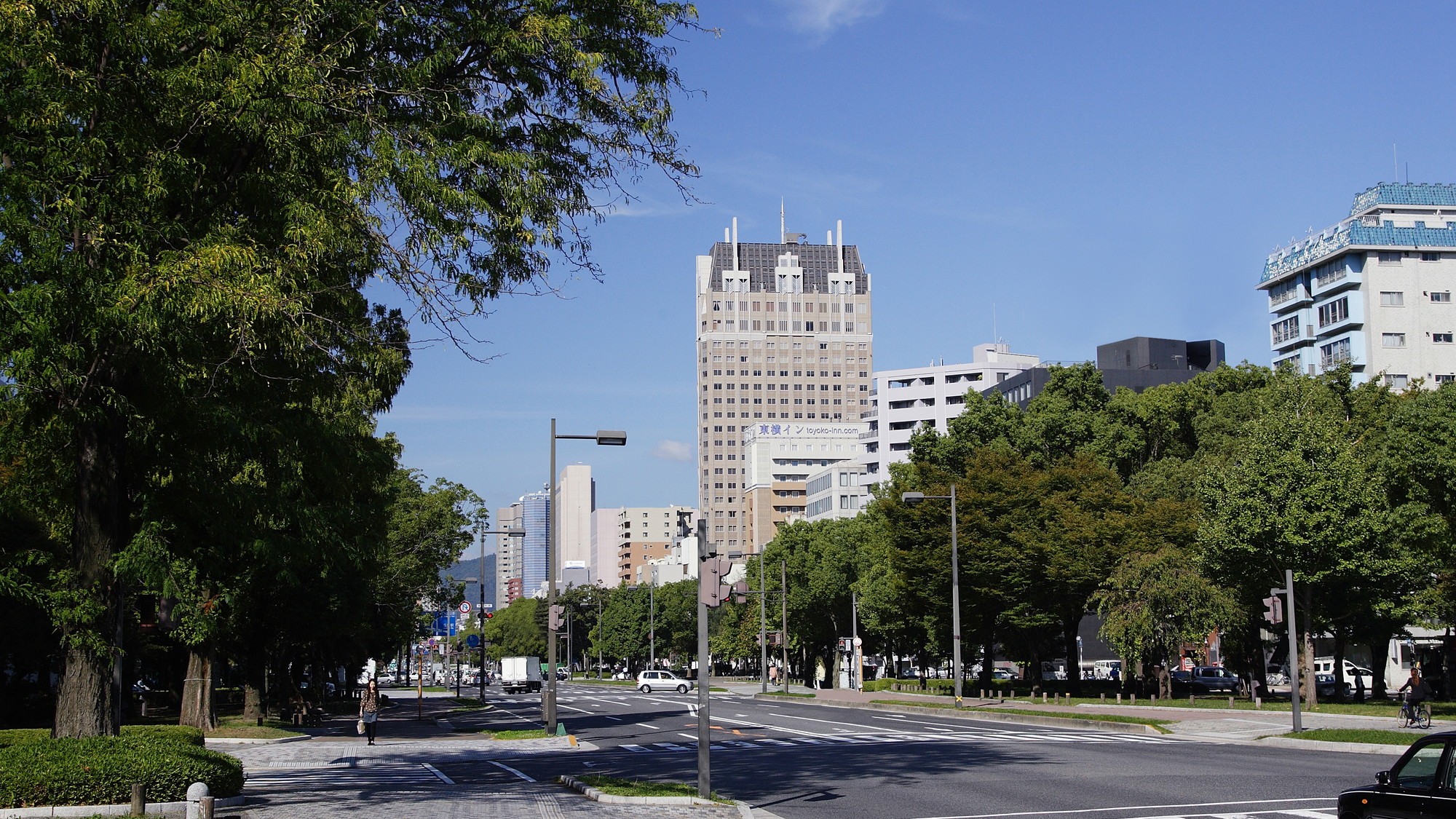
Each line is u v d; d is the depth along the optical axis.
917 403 155.12
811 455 193.75
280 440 16.50
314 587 40.00
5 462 17.16
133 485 16.30
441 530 57.00
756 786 19.91
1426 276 101.44
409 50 15.02
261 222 14.41
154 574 14.70
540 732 35.91
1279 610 30.69
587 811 15.44
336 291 14.73
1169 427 66.06
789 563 89.75
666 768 24.03
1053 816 15.38
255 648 42.12
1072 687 58.47
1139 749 27.58
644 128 15.61
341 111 13.73
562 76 15.30
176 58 13.69
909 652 90.75
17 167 12.87
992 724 41.44
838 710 54.03
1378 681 54.59
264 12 13.65
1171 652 50.12
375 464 22.36
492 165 14.55
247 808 15.48
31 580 14.64
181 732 22.47
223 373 15.46
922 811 16.16
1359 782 19.30
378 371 16.44
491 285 15.45
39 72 12.51
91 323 12.90
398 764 26.25
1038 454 63.22
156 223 13.49
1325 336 106.38
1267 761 23.92
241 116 13.24
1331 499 41.88
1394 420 43.81
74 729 15.19
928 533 59.16
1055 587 54.91
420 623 66.12
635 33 15.77
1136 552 50.91
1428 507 42.97
